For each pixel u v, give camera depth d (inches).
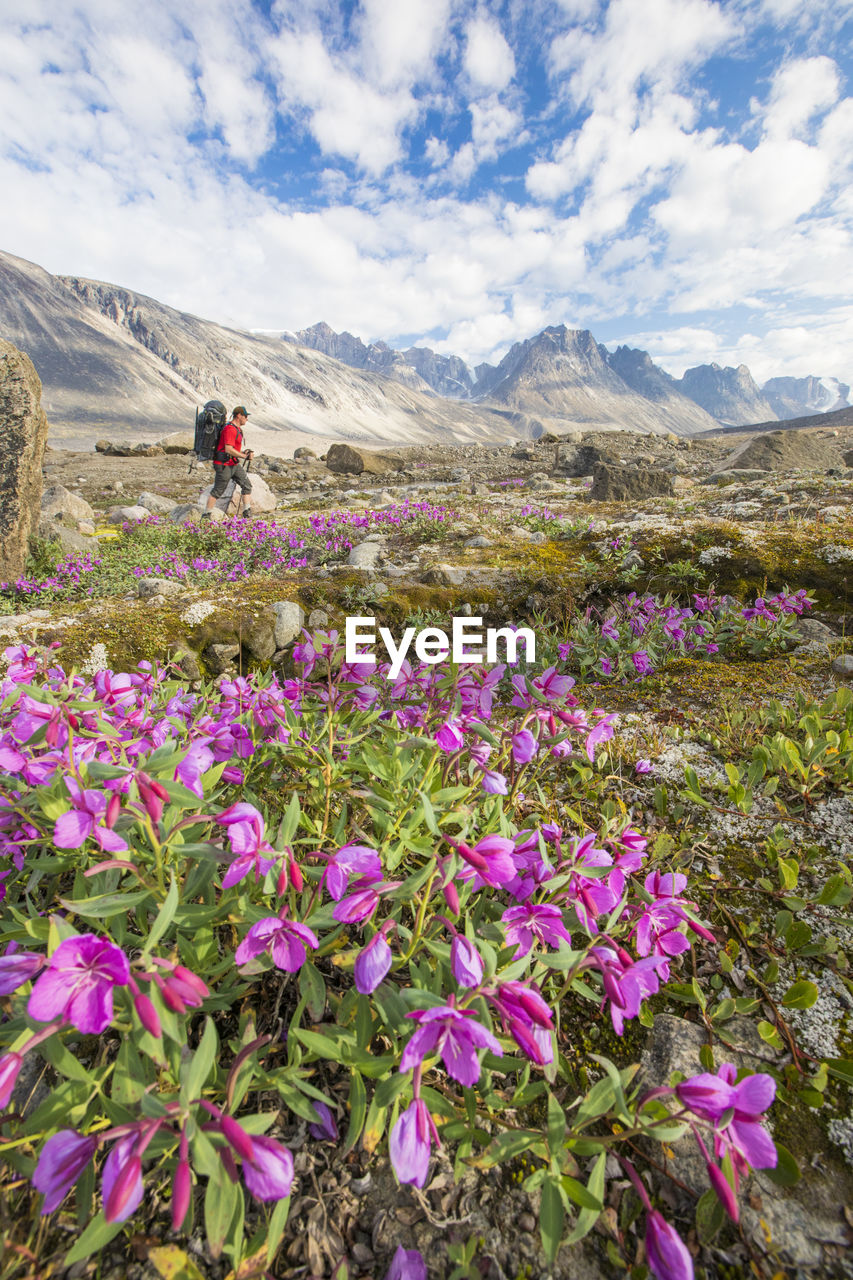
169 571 273.3
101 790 54.2
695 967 69.6
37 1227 46.9
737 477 510.0
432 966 56.2
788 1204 49.4
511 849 50.8
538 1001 41.6
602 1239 48.1
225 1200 36.9
